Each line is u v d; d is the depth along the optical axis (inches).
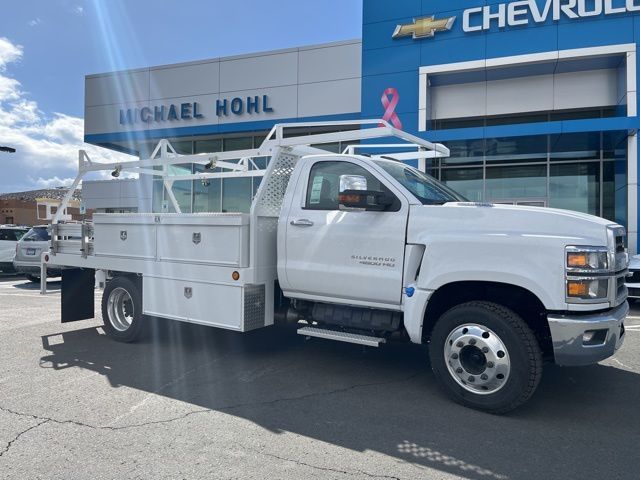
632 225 510.0
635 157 509.0
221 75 694.5
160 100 729.6
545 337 177.8
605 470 132.0
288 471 129.7
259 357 239.1
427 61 582.6
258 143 732.0
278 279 221.6
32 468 130.0
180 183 763.4
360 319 201.5
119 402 178.2
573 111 589.3
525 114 603.2
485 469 132.0
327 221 205.0
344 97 636.1
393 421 163.3
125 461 134.3
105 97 763.4
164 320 282.4
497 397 167.2
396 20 594.6
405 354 245.4
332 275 202.8
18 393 187.0
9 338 277.4
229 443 145.9
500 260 167.2
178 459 135.7
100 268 269.3
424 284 180.2
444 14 576.4
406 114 589.0
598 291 159.3
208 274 225.6
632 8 512.4
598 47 524.1
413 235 185.6
